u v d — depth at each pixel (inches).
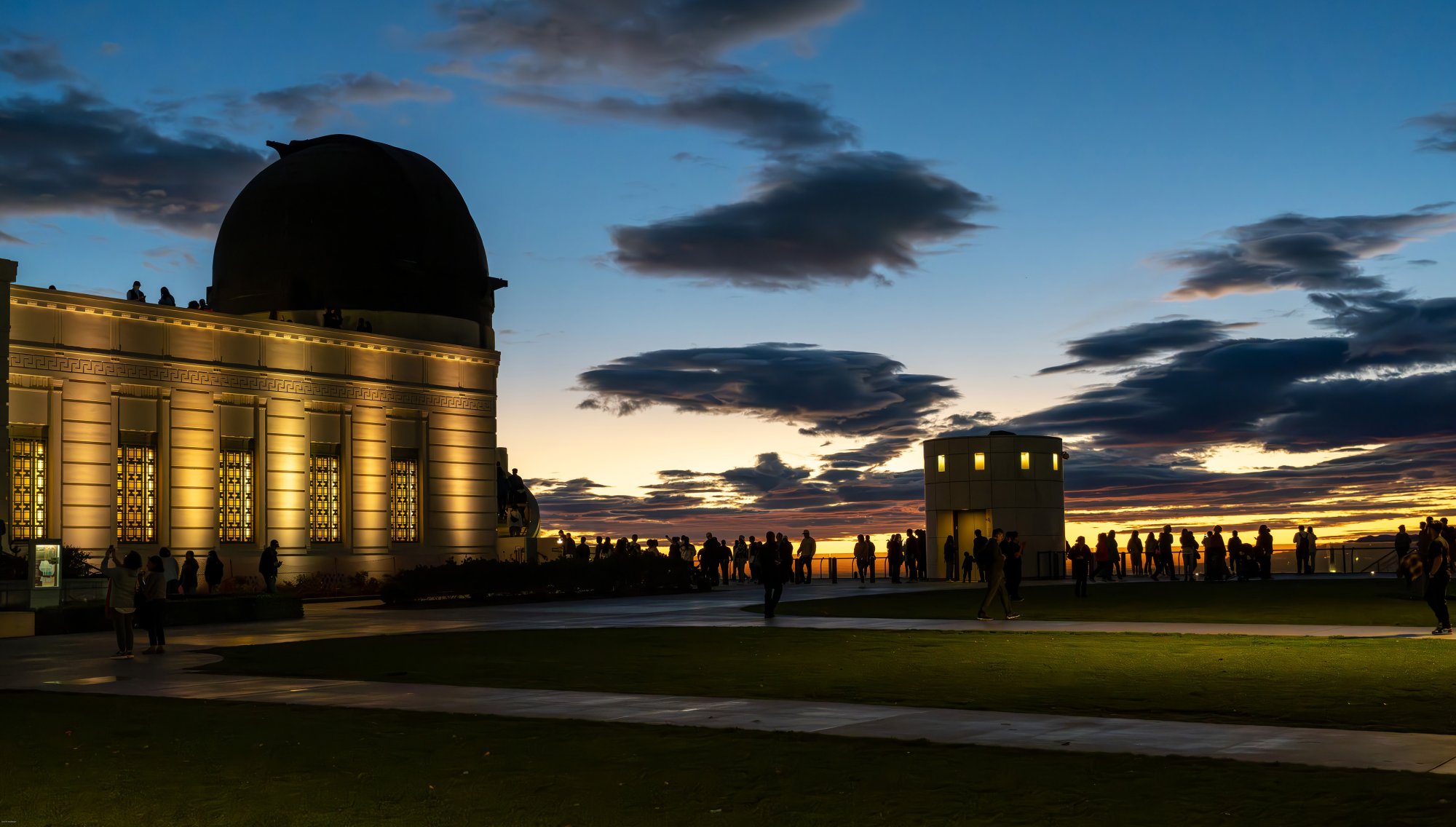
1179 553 2436.0
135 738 558.9
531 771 468.8
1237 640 965.2
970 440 2354.8
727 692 687.1
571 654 917.2
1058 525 2359.7
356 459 2108.8
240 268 2242.9
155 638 1032.8
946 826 378.0
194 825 396.2
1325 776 434.6
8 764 500.1
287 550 1998.0
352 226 2228.1
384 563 2128.4
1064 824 375.9
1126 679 722.2
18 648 1080.2
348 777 463.2
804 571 2556.6
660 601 1772.9
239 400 1964.8
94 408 1777.8
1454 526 1686.8
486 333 2383.1
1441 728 542.0
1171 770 449.7
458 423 2267.5
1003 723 565.0
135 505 1829.5
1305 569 2370.8
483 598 1785.2
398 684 754.8
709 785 438.6
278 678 799.7
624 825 386.6
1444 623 1006.4
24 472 1702.8
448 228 2321.6
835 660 845.8
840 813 395.2
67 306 1752.0
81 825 397.4
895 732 542.9
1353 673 744.3
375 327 2222.0
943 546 2390.5
